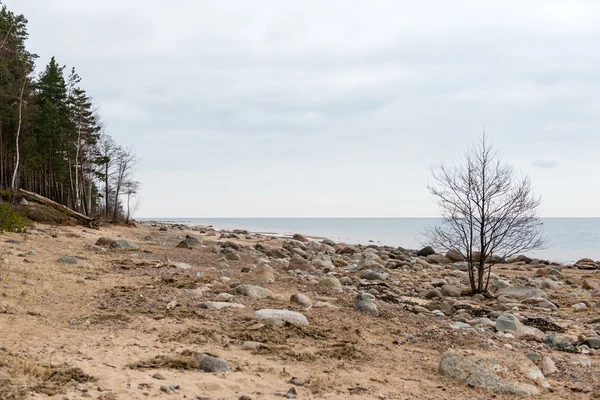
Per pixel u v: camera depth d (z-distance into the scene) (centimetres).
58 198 5197
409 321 1128
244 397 583
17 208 2973
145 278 1393
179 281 1354
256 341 846
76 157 4784
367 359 813
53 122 4422
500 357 794
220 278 1481
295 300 1191
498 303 1630
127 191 6056
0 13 4141
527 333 1114
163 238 3462
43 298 1025
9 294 1002
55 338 757
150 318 950
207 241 3544
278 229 9838
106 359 677
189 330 866
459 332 1046
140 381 600
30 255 1556
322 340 895
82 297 1087
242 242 4109
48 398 514
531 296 1775
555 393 727
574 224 15238
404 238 7012
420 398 656
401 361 823
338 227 12119
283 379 673
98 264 1580
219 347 797
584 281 2180
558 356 961
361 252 3759
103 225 3931
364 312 1161
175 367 675
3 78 3959
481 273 1834
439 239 2228
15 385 533
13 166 4416
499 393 704
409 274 2420
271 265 2223
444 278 2309
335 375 715
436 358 857
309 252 3416
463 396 679
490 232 1827
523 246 1939
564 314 1465
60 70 4809
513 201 1816
